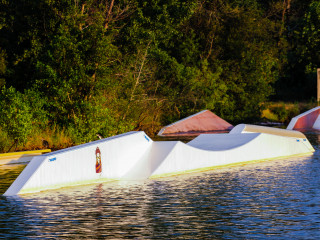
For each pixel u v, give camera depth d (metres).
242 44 94.81
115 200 25.84
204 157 36.97
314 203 24.56
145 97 70.81
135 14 65.31
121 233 19.56
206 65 87.75
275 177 32.81
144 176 33.19
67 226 20.66
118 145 33.72
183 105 82.19
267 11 121.94
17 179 29.09
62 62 56.50
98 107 54.38
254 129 47.19
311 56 116.69
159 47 84.31
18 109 47.41
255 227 20.30
